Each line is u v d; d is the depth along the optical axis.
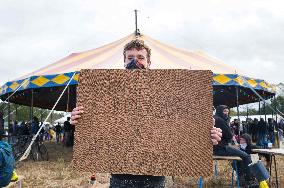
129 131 1.79
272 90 14.51
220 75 11.58
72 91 16.67
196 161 1.74
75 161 1.77
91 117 1.82
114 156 1.77
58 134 23.05
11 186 4.28
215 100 20.58
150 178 1.94
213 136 1.77
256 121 16.45
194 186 6.40
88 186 6.51
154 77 1.85
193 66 11.85
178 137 1.77
